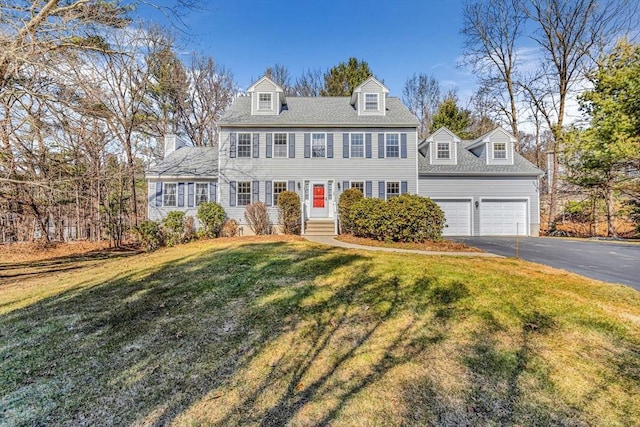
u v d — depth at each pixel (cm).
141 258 923
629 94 1359
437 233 1111
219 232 1466
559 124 1922
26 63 737
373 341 359
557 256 905
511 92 2180
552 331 371
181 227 1310
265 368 315
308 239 1253
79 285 654
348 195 1470
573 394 262
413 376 290
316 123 1623
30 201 1247
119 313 479
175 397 276
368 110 1684
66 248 1394
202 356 344
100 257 1148
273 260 719
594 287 529
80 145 1054
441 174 1652
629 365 303
